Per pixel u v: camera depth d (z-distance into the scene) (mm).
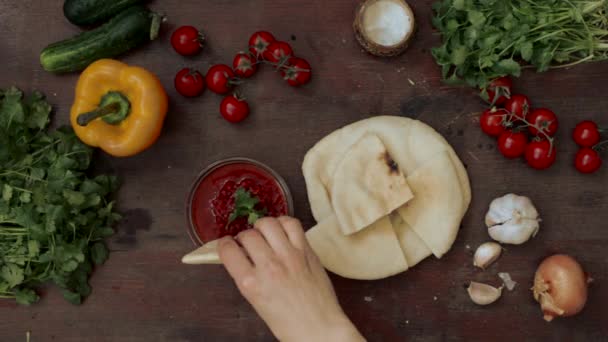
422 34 1479
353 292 1475
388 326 1471
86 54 1414
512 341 1465
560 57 1383
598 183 1463
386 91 1484
